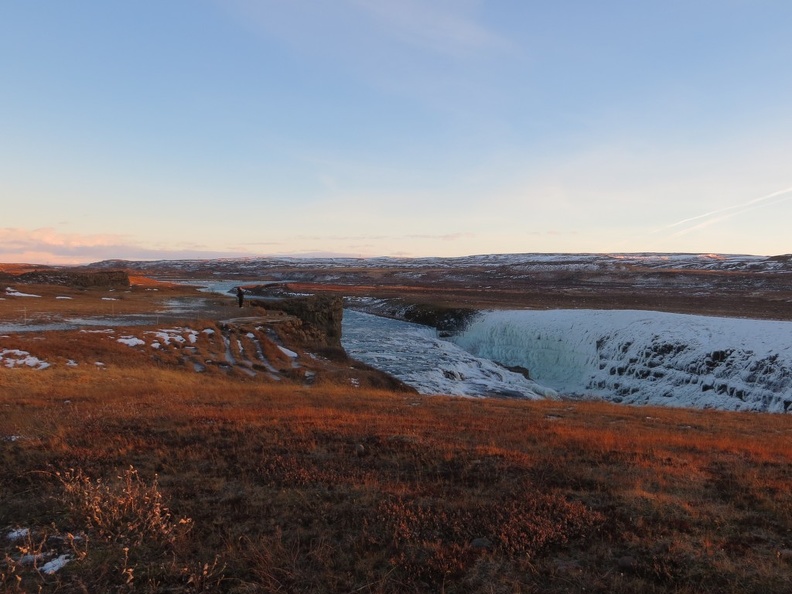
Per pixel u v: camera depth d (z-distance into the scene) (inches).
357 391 805.2
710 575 186.1
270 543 203.9
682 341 1389.0
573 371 1688.0
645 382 1398.9
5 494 256.1
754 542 215.3
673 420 631.2
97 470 290.0
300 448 343.9
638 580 180.4
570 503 249.9
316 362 1090.1
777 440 485.4
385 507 240.1
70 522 223.8
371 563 190.9
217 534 214.4
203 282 5659.5
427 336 2148.1
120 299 1786.4
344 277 6456.7
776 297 2672.2
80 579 179.0
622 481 290.0
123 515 227.9
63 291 1867.6
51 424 398.9
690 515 242.1
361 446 349.4
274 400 597.0
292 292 3759.8
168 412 463.8
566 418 596.4
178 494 258.8
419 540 210.8
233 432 384.8
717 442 437.4
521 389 1347.2
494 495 263.1
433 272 6638.8
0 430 377.4
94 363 810.2
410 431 414.3
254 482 277.3
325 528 222.1
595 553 202.5
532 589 176.6
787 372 1074.1
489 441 392.2
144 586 176.7
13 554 197.9
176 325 1139.3
